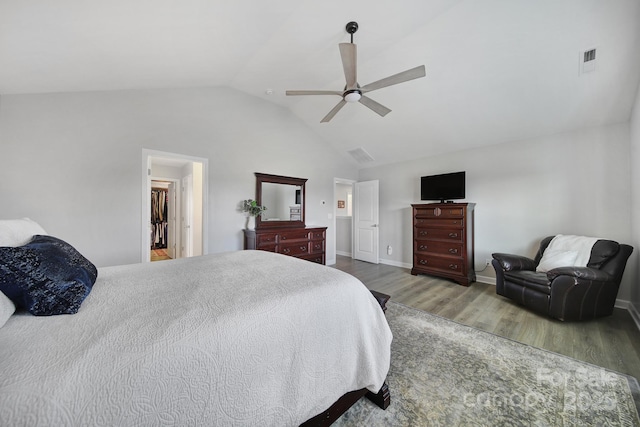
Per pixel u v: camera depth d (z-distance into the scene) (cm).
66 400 58
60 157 245
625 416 134
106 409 61
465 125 364
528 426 129
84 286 103
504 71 270
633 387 156
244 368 86
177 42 205
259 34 227
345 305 126
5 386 56
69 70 204
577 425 129
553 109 296
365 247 566
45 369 62
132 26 168
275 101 416
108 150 271
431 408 140
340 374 117
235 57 265
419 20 233
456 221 387
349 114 416
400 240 517
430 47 265
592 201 308
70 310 91
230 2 172
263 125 410
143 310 95
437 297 327
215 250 358
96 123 264
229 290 120
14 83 201
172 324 84
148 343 74
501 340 215
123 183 280
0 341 71
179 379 73
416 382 161
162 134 307
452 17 230
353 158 555
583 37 220
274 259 198
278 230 390
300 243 416
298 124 464
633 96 255
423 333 227
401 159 506
